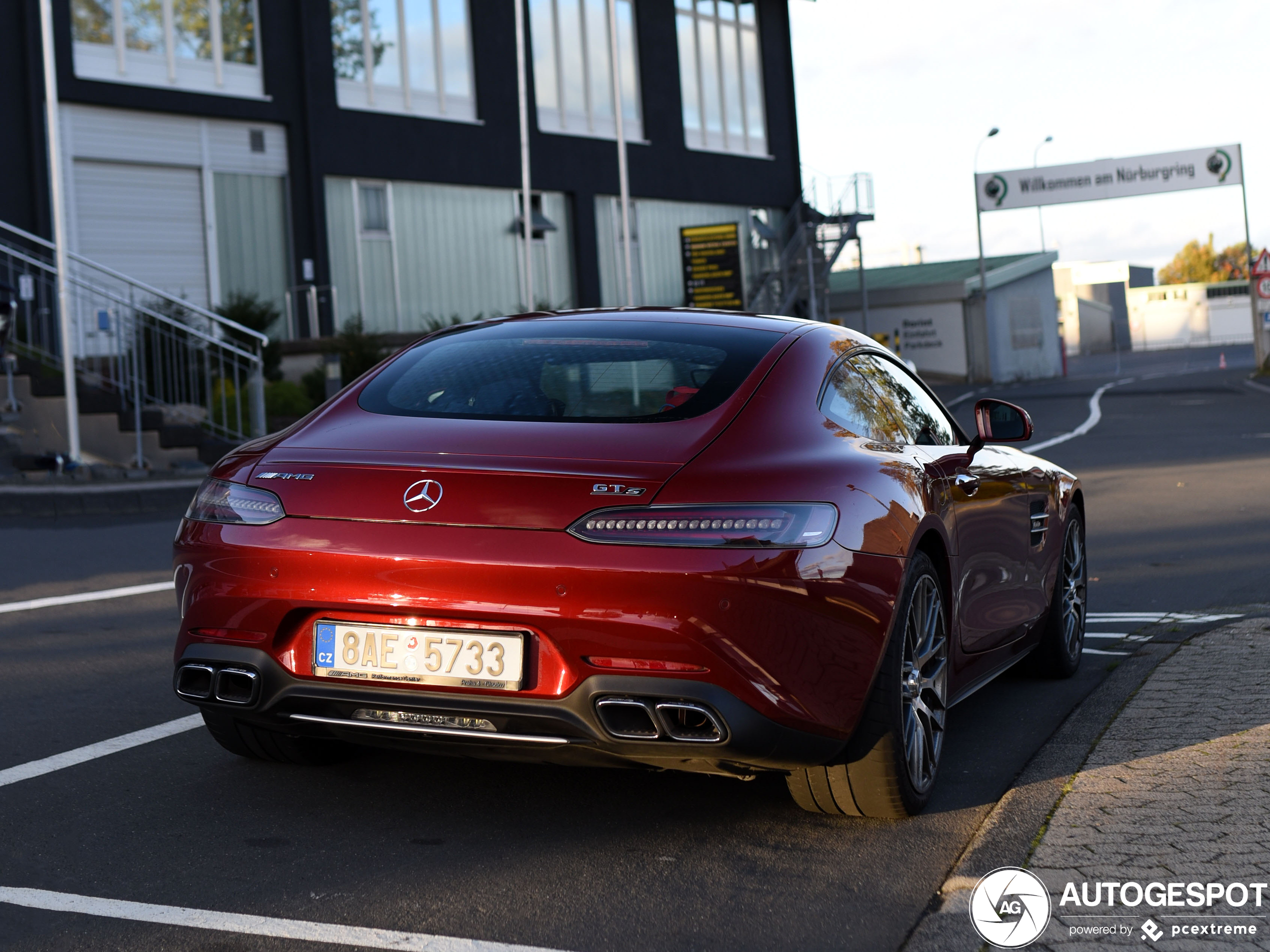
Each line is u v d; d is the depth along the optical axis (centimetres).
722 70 3397
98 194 2111
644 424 342
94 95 2086
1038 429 2238
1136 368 5466
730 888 317
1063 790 376
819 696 324
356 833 357
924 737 375
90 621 691
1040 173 4894
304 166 2414
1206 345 8800
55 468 1325
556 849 345
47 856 338
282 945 282
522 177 2819
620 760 323
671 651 307
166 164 2209
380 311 2569
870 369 422
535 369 379
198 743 451
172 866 331
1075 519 568
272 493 339
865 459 357
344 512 329
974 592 429
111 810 377
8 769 418
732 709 309
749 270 3447
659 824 365
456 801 385
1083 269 7825
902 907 305
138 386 1481
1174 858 318
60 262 1346
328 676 329
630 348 387
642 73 3148
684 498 314
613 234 3073
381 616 325
